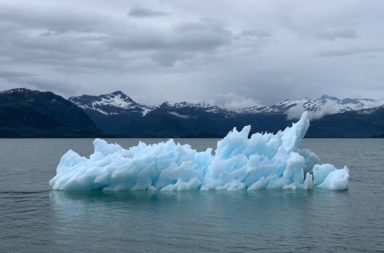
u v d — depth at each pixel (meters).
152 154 38.72
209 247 22.16
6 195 37.44
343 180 39.12
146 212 29.86
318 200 34.06
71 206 32.03
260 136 39.78
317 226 26.16
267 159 39.25
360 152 118.50
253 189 37.94
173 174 38.19
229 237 23.81
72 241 23.19
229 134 39.94
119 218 28.20
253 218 28.11
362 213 29.70
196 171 38.53
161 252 21.45
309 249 21.88
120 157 38.91
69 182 38.03
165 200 33.78
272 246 22.33
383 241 23.19
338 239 23.53
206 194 36.19
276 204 32.41
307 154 43.59
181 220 27.59
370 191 39.06
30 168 65.50
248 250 21.70
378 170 62.00
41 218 28.38
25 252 21.48
